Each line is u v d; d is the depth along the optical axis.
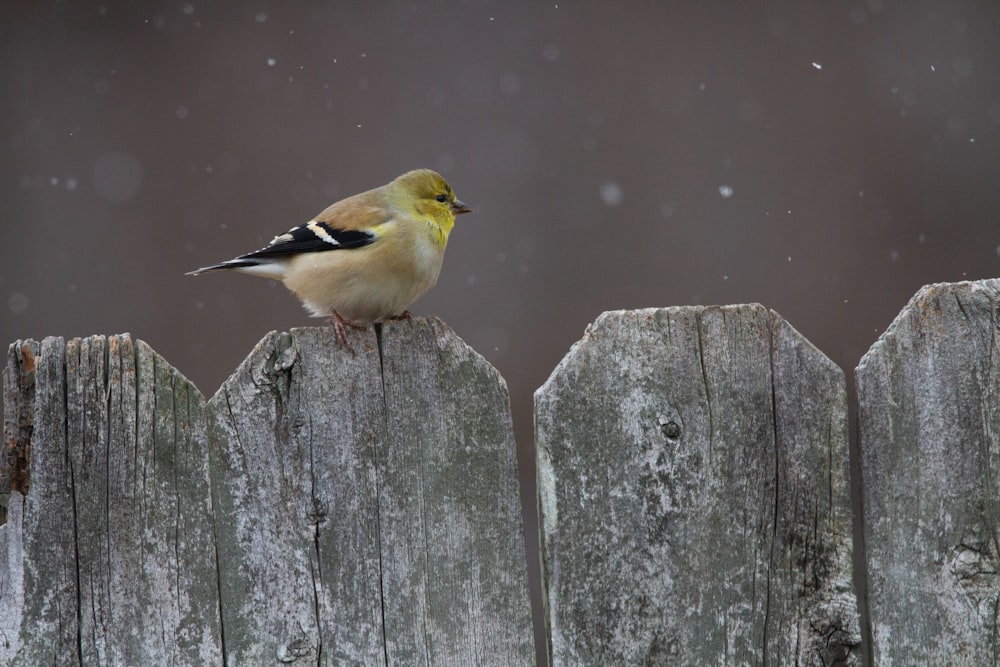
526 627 5.72
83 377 5.59
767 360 5.76
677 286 16.11
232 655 5.54
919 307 5.82
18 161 16.48
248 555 5.58
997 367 5.79
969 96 16.61
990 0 16.89
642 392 5.70
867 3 16.98
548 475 5.63
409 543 5.68
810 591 5.72
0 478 5.62
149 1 17.31
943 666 5.71
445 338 5.77
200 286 16.19
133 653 5.52
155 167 16.66
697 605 5.67
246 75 17.12
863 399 5.80
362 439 5.68
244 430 5.62
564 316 15.98
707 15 17.20
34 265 16.09
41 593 5.52
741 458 5.72
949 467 5.77
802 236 16.19
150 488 5.57
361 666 5.60
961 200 16.20
